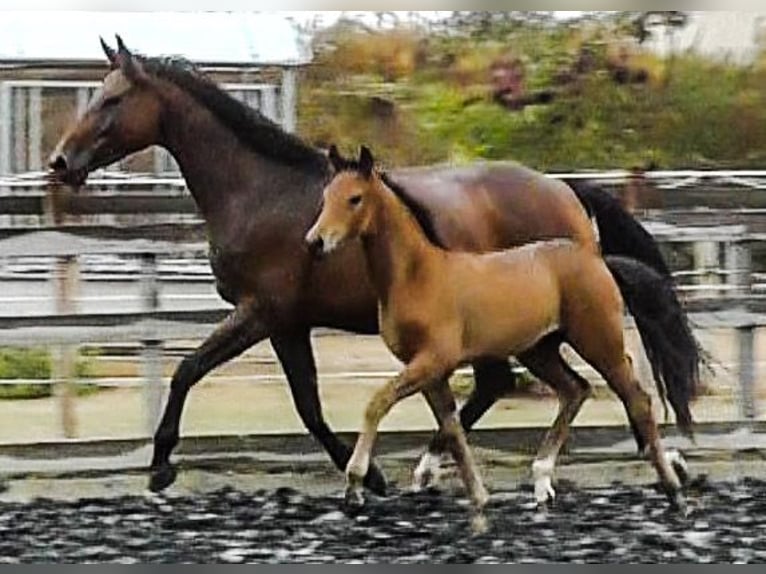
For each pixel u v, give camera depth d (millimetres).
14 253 9758
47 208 10344
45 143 16422
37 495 9539
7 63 16203
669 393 8609
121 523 8695
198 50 16281
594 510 8922
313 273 8539
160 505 9164
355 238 7543
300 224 8547
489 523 8312
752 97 16500
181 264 13125
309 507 9055
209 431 11359
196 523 8664
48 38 16406
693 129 16531
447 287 7668
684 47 16594
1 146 16344
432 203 8602
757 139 16516
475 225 8695
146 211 10531
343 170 7543
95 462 9672
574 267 8078
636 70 16547
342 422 11891
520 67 16750
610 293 8141
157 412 9836
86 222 11031
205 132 8750
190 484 9688
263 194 8656
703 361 8711
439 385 7836
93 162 8812
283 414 12398
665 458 8438
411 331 7629
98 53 16375
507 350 7895
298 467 9781
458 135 16766
